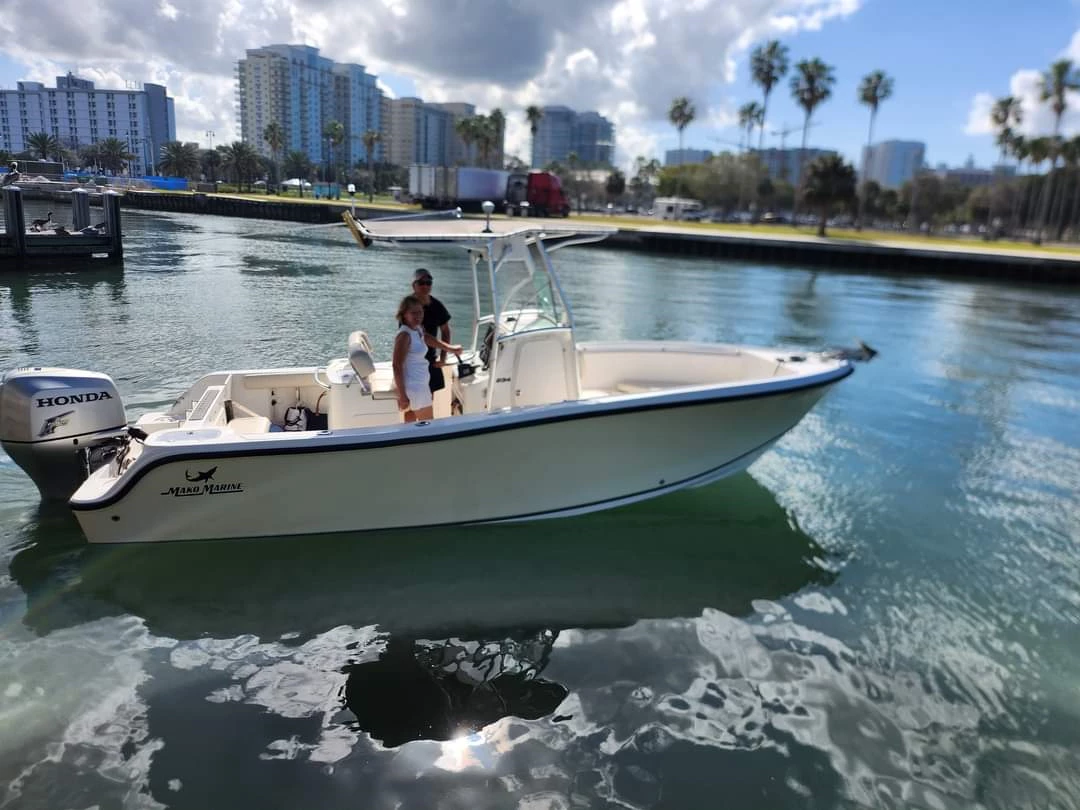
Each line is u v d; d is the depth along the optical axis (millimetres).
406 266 23734
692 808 3281
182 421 5645
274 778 3332
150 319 13812
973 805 3373
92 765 3359
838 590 5246
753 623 4797
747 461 6465
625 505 6262
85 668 4066
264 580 5043
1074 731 3873
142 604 4707
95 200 37906
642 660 4359
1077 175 75812
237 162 93625
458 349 5746
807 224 88625
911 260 35938
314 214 47062
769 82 68562
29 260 20359
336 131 99312
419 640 4477
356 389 5570
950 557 5812
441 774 3406
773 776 3488
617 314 17719
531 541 5734
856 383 11648
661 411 5598
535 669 4238
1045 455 8328
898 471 7672
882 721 3904
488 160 88500
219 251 26703
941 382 11969
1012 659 4496
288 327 13453
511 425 5191
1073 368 13625
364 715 3789
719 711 3932
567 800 3289
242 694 3910
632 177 118688
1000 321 20031
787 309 20391
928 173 97250
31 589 4801
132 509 4934
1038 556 5859
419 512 5465
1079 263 32188
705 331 16078
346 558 5383
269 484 5043
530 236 5969
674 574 5375
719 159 92188
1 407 5203
